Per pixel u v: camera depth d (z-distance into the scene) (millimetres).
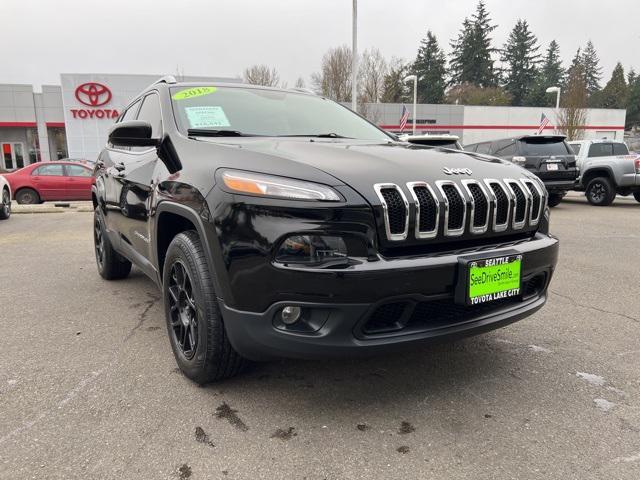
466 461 2027
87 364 2928
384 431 2242
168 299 2852
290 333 2135
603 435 2217
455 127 41219
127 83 28875
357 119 3934
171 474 1937
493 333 3473
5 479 1887
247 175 2227
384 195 2170
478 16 72312
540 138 11367
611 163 12305
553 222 9461
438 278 2203
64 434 2195
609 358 3057
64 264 5793
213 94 3475
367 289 2066
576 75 38062
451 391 2617
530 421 2332
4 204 10625
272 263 2082
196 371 2561
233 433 2217
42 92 34469
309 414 2379
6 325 3613
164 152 2996
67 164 15016
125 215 3752
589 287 4711
